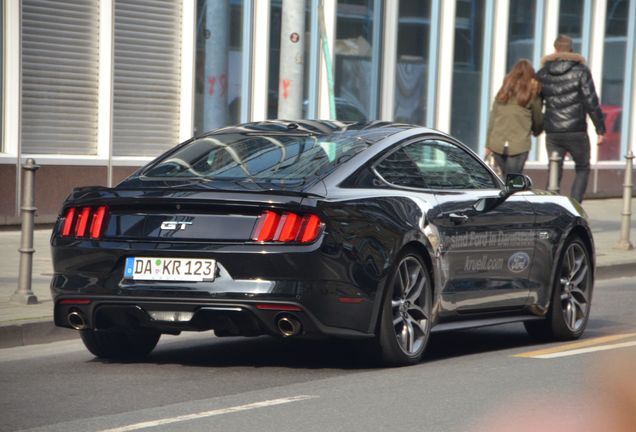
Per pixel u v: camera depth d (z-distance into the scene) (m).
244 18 48.88
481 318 24.53
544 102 45.34
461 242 23.44
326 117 52.31
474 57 58.66
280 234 20.55
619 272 39.69
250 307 20.47
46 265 34.41
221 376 21.27
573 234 26.77
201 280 20.73
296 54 34.00
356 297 21.02
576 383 20.50
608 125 65.69
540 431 16.70
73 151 44.22
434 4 56.66
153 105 46.31
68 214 22.08
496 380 20.77
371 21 54.16
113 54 44.88
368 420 17.39
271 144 23.02
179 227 21.06
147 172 22.95
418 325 22.62
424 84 56.56
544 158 62.47
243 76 48.97
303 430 16.69
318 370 21.91
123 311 21.30
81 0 44.03
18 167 42.47
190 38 46.97
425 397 19.16
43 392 19.70
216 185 21.28
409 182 22.91
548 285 25.88
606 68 65.31
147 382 20.64
